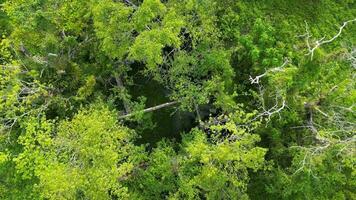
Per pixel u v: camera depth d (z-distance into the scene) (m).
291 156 24.94
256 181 26.19
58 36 24.33
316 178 23.05
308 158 22.83
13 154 25.42
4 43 24.42
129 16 21.78
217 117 24.09
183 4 22.36
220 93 23.38
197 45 23.84
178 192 21.97
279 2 29.36
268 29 27.28
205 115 25.78
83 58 25.09
